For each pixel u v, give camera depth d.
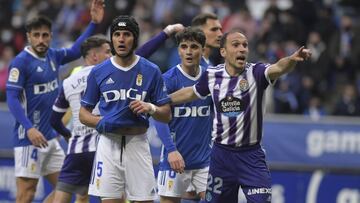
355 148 35.62
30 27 27.23
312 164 35.69
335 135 35.75
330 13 47.66
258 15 52.56
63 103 26.22
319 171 35.28
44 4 51.34
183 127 25.39
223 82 23.09
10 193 35.56
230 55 22.83
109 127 22.08
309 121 35.97
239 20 46.12
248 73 22.89
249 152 23.09
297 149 35.88
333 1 50.97
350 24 46.03
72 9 49.59
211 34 26.36
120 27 21.88
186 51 24.95
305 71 44.56
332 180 35.19
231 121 23.02
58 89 28.03
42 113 27.58
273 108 41.84
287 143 35.91
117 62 22.28
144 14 48.09
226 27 46.06
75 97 26.06
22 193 27.67
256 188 22.92
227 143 23.16
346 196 35.12
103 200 22.39
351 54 45.38
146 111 21.77
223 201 23.58
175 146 24.38
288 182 35.41
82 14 47.94
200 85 23.50
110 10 47.22
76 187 26.50
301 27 46.62
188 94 23.64
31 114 27.44
